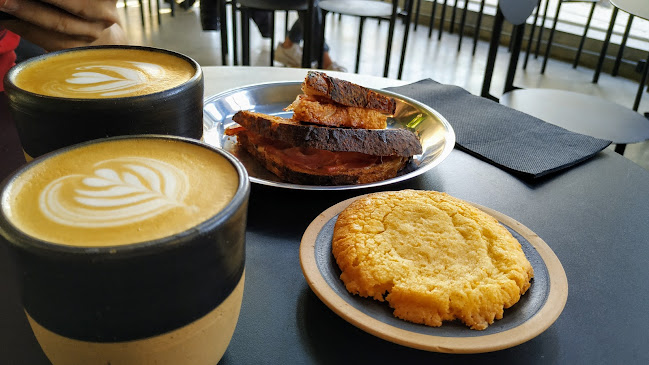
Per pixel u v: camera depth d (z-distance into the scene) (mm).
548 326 416
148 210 314
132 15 3943
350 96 740
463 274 458
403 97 881
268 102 889
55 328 290
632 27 3486
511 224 550
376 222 523
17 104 408
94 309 276
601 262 558
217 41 3492
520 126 874
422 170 658
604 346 442
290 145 712
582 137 844
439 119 808
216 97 845
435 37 3869
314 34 2840
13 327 427
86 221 302
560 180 734
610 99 2859
